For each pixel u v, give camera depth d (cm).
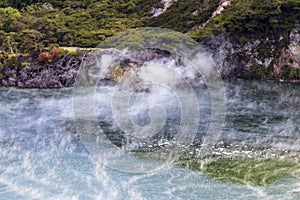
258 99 1605
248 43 2316
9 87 1967
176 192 749
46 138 1080
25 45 2225
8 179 822
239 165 873
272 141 1036
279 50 2331
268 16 2367
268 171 841
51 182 804
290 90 1852
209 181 793
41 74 1964
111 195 745
